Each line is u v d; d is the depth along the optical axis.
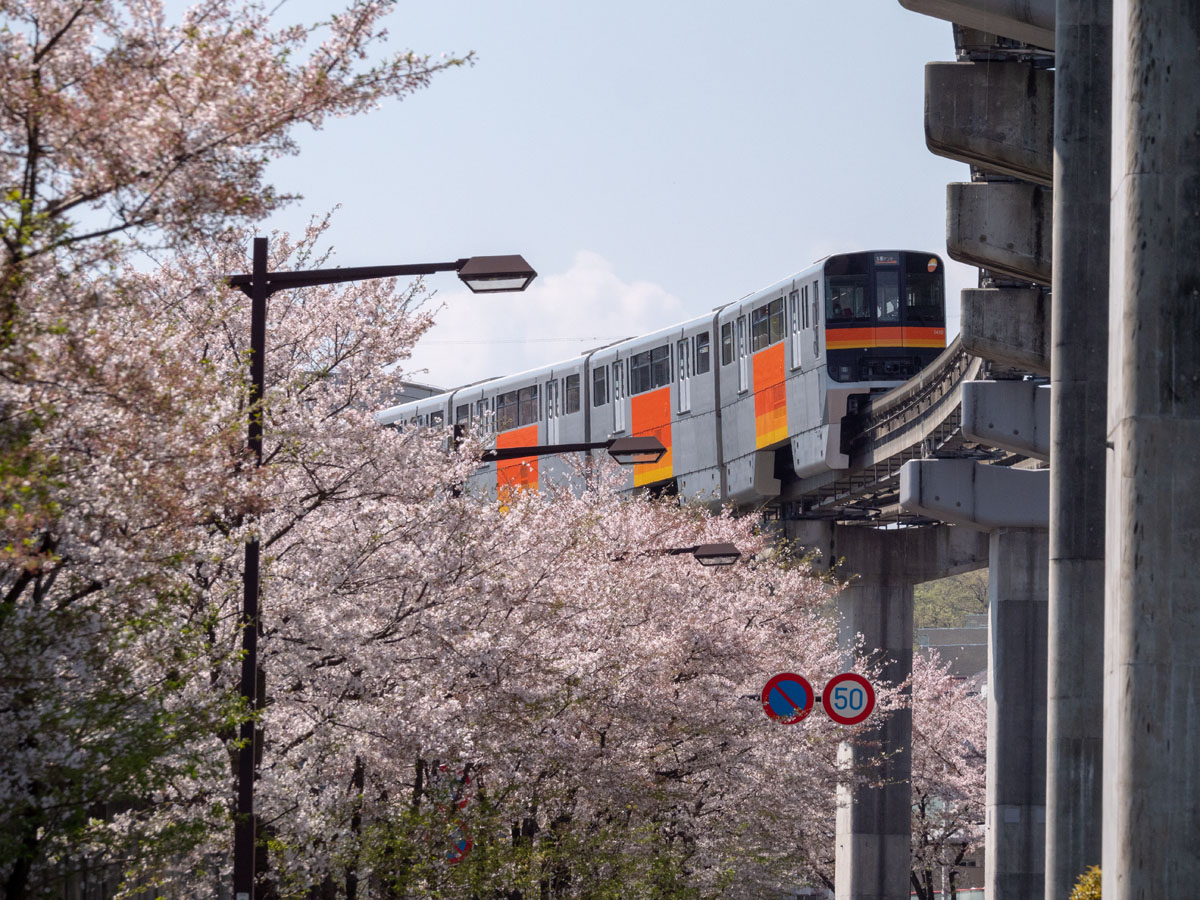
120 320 38.75
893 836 146.12
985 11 64.62
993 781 128.62
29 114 31.59
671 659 79.00
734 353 136.75
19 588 36.44
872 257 124.62
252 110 33.03
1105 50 60.88
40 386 33.56
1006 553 128.50
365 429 53.56
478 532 55.72
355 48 34.50
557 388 153.38
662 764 80.94
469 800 62.75
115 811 49.66
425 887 57.00
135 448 35.22
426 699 52.44
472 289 49.22
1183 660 38.91
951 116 73.25
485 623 58.75
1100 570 61.97
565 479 146.75
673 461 144.00
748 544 110.44
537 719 61.81
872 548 153.50
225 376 45.75
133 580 36.72
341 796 52.00
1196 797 38.59
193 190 32.53
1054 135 65.00
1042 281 79.62
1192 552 39.19
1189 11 40.41
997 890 127.19
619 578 78.69
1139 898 38.53
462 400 163.12
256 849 48.66
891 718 149.25
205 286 47.34
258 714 42.16
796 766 88.88
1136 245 40.09
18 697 34.75
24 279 31.28
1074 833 61.72
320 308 59.72
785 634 101.81
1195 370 39.59
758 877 88.38
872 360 123.25
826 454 123.31
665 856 75.44
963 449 126.69
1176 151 40.09
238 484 38.91
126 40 33.03
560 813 70.81
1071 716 62.22
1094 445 61.47
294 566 50.84
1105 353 61.28
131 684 39.09
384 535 54.03
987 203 77.69
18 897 37.22
